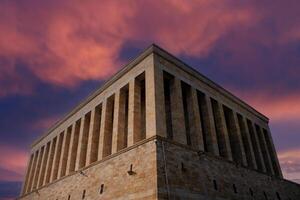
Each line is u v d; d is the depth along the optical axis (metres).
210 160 22.72
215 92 30.94
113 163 22.31
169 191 17.16
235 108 33.53
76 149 33.59
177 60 27.06
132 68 26.92
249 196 24.88
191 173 19.81
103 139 26.75
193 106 25.70
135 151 20.34
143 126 26.97
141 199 17.39
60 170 33.47
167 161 18.53
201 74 29.75
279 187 31.45
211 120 27.17
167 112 27.03
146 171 18.20
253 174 27.83
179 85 25.31
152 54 24.50
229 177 23.77
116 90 28.50
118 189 20.14
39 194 34.69
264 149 35.94
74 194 26.02
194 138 24.02
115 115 26.45
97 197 22.16
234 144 30.45
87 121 33.47
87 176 25.25
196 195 19.00
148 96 22.20
